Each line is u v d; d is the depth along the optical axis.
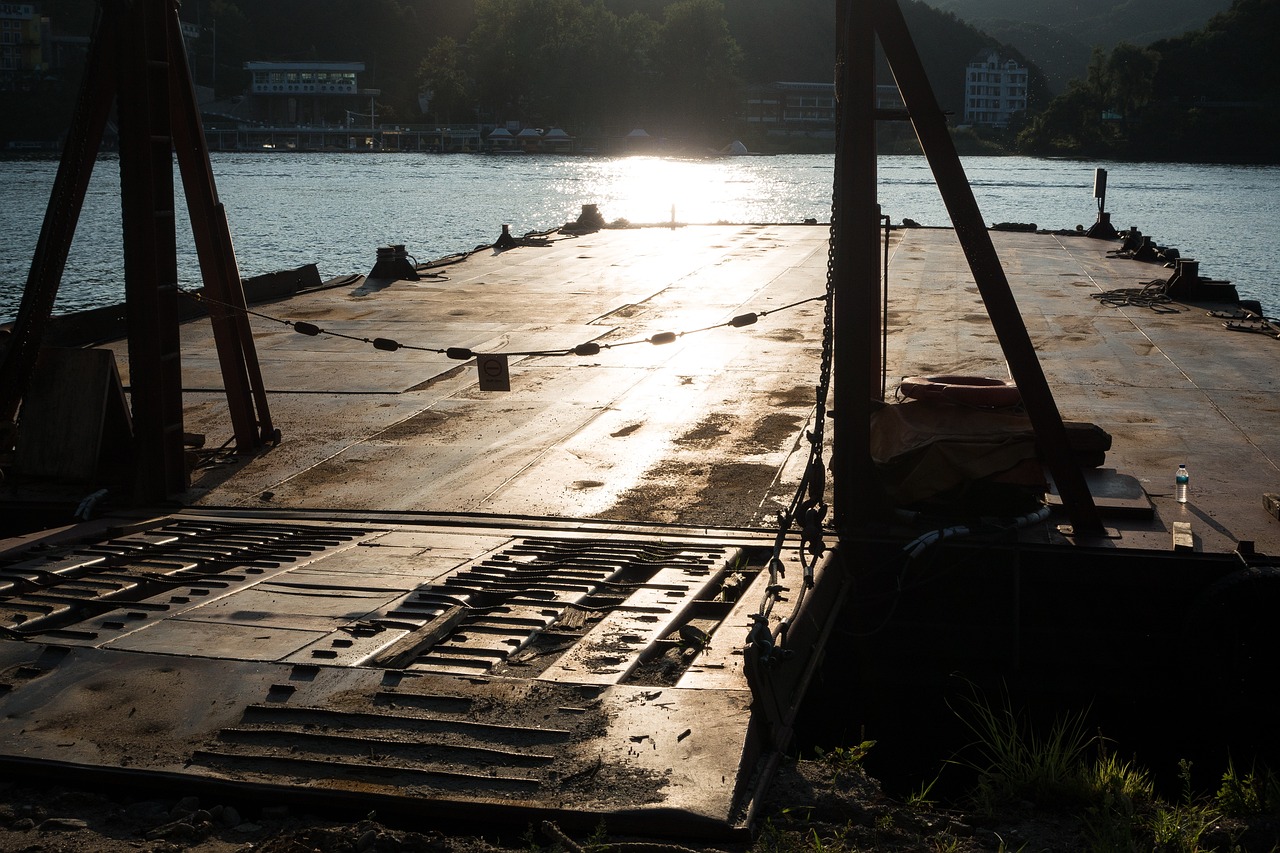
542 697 5.58
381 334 16.55
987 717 7.67
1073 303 18.92
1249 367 13.84
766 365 14.36
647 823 4.69
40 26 158.00
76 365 9.41
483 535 8.25
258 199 66.31
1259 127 142.00
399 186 80.12
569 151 152.38
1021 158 150.00
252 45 187.62
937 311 17.98
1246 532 8.18
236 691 5.66
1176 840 5.14
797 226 34.41
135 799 5.03
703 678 5.79
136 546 7.93
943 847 4.85
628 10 198.62
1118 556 7.78
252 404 10.73
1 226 50.94
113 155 115.69
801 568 7.51
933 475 8.35
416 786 4.91
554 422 11.65
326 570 7.44
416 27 195.50
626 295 20.25
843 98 8.09
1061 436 8.22
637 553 7.76
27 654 6.10
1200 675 7.38
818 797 5.12
